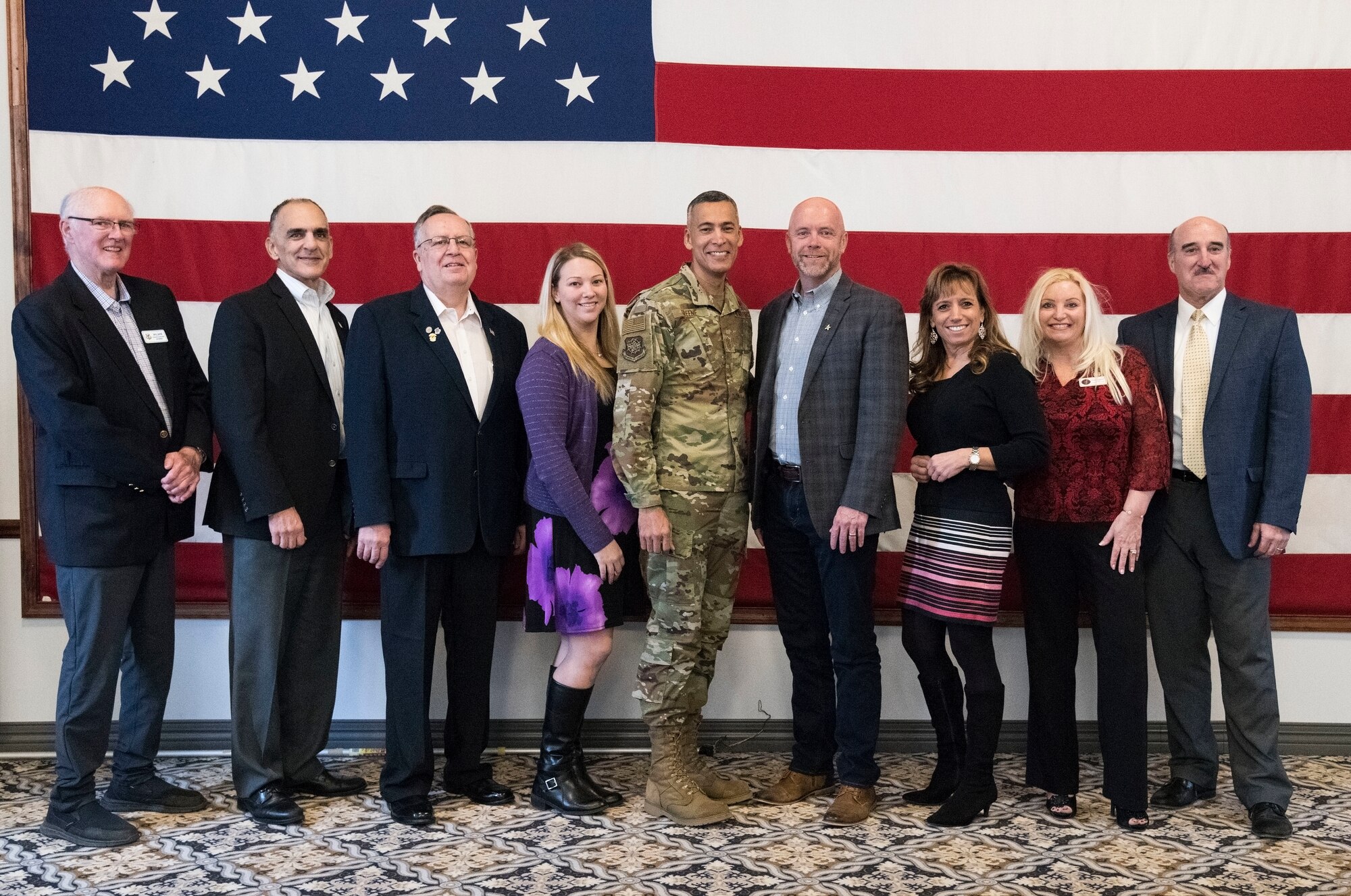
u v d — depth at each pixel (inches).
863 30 138.3
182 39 136.3
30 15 134.6
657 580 113.3
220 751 138.6
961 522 111.9
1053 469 113.6
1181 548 119.0
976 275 114.0
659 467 112.4
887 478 110.7
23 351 106.5
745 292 138.7
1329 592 138.4
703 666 120.0
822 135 138.6
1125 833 111.0
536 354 113.9
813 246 112.7
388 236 137.6
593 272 114.6
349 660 139.0
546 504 114.3
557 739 117.2
